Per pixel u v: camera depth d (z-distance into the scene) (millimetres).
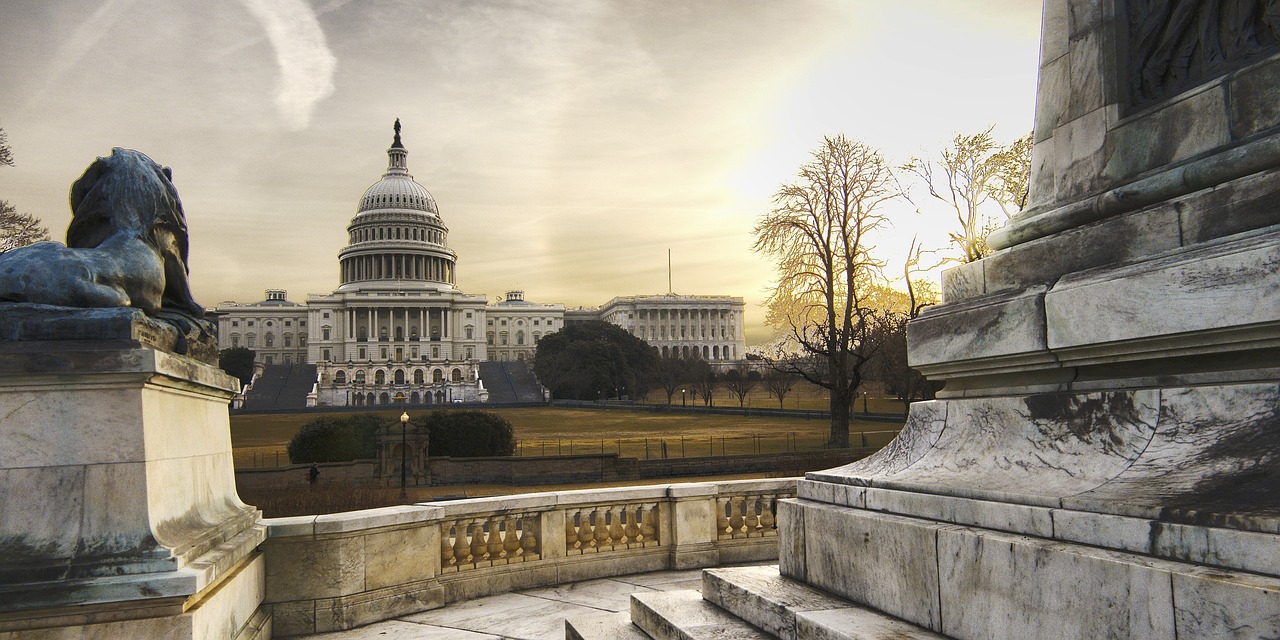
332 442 46469
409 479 44312
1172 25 4922
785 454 46344
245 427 103812
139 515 5035
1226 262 3867
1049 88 5859
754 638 5172
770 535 11461
